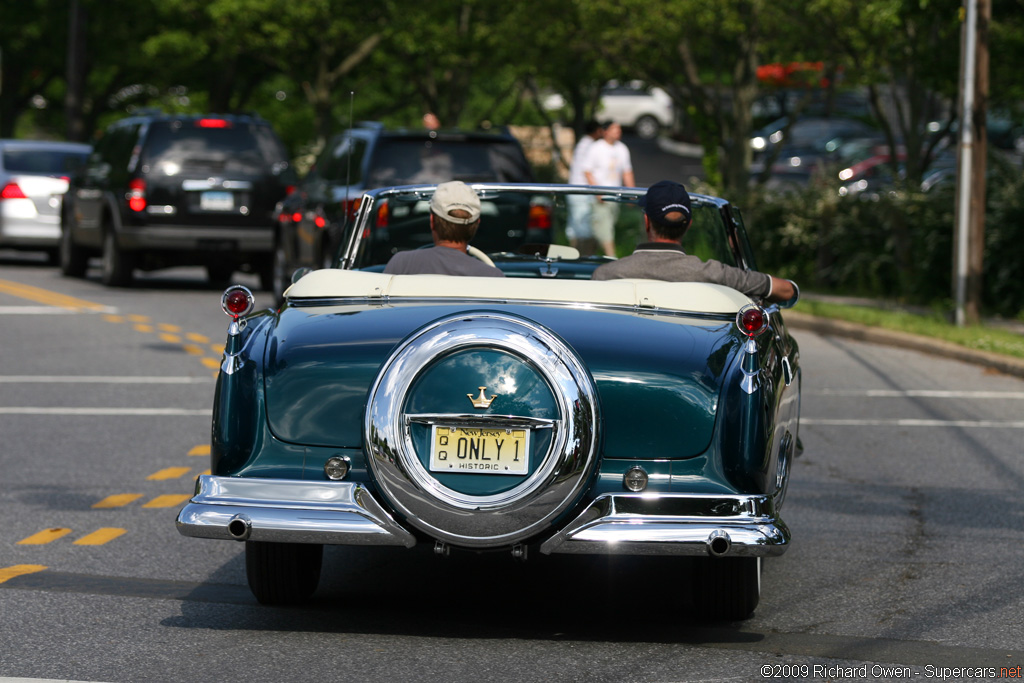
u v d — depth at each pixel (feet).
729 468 37.29
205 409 80.59
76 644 38.34
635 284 41.37
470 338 35.83
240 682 35.04
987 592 45.62
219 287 157.99
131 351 103.19
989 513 57.98
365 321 39.34
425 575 47.52
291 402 37.96
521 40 186.91
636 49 177.27
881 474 65.87
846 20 161.99
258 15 237.45
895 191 148.56
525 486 35.40
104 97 344.69
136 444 70.28
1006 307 131.54
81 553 49.57
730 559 40.40
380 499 36.63
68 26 312.71
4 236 166.40
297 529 36.29
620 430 37.14
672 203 45.85
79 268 160.86
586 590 45.68
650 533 35.83
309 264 118.62
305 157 239.50
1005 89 171.12
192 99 363.15
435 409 35.65
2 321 118.93
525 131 271.49
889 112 297.33
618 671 36.35
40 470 63.87
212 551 50.34
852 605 43.91
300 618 41.55
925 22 147.84
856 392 91.30
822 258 157.28
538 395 35.63
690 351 38.14
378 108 300.20
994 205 134.62
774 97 302.25
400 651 38.01
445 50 225.97
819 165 168.96
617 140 137.69
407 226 52.13
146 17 290.15
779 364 41.32
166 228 142.72
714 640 39.75
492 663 36.94
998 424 79.82
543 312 39.73
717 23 172.65
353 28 240.32
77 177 156.35
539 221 52.16
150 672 35.83
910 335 114.42
